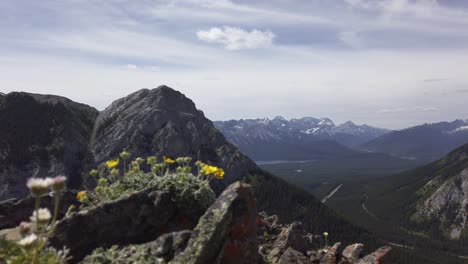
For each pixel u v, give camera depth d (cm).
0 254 705
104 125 10344
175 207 1100
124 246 1005
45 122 9694
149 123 10250
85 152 9556
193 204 1104
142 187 1177
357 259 1534
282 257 1359
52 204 1361
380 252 1522
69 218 995
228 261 859
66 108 10719
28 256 673
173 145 9962
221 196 929
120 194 1148
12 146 8931
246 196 936
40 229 791
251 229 923
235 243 880
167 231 1070
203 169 1152
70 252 964
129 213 1051
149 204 1074
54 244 957
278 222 1861
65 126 9950
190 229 1079
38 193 625
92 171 1250
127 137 9756
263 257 1268
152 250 896
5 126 9419
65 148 9331
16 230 1194
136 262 841
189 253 822
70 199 1402
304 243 1531
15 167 8625
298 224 1627
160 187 1130
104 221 1023
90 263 859
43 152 9006
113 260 859
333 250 1486
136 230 1049
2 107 9944
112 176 1256
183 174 1159
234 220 895
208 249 830
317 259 1427
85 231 998
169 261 855
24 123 9531
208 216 884
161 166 1249
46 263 724
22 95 10475
